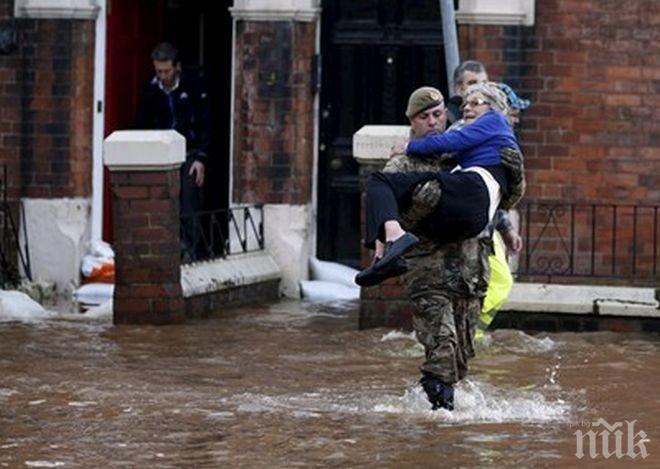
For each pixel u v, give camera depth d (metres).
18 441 21.83
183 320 32.38
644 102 34.66
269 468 20.39
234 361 28.14
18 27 35.97
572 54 34.72
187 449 21.36
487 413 23.66
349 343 30.02
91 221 36.44
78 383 25.88
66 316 33.28
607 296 31.47
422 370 23.75
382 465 20.52
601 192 34.91
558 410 24.00
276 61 35.84
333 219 37.16
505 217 26.05
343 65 37.09
